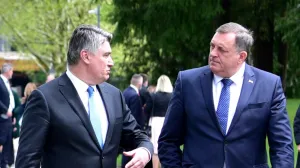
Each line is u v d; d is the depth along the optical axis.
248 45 4.13
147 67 24.41
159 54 23.33
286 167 4.02
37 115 3.51
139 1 17.64
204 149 4.13
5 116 10.22
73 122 3.53
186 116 4.25
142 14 17.48
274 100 4.18
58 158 3.52
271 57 18.44
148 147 3.75
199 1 15.67
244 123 4.10
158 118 10.18
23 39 29.80
